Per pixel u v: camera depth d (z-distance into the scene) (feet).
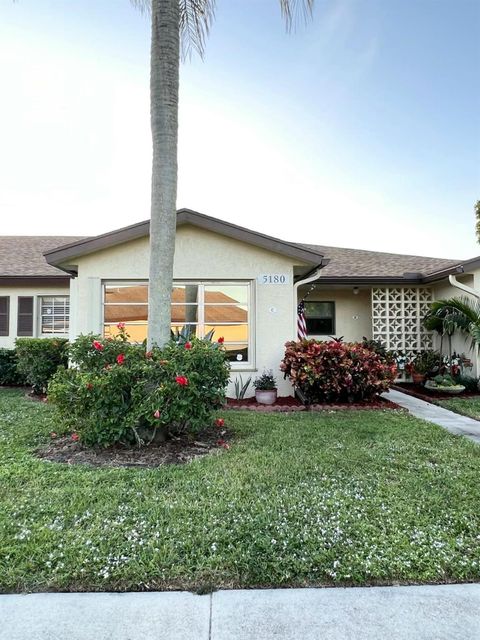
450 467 15.25
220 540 9.89
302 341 28.48
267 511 11.35
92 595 8.27
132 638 7.20
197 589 8.43
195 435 19.04
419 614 7.79
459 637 7.22
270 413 24.88
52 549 9.48
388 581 8.75
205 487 12.97
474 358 33.99
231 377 29.27
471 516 11.39
